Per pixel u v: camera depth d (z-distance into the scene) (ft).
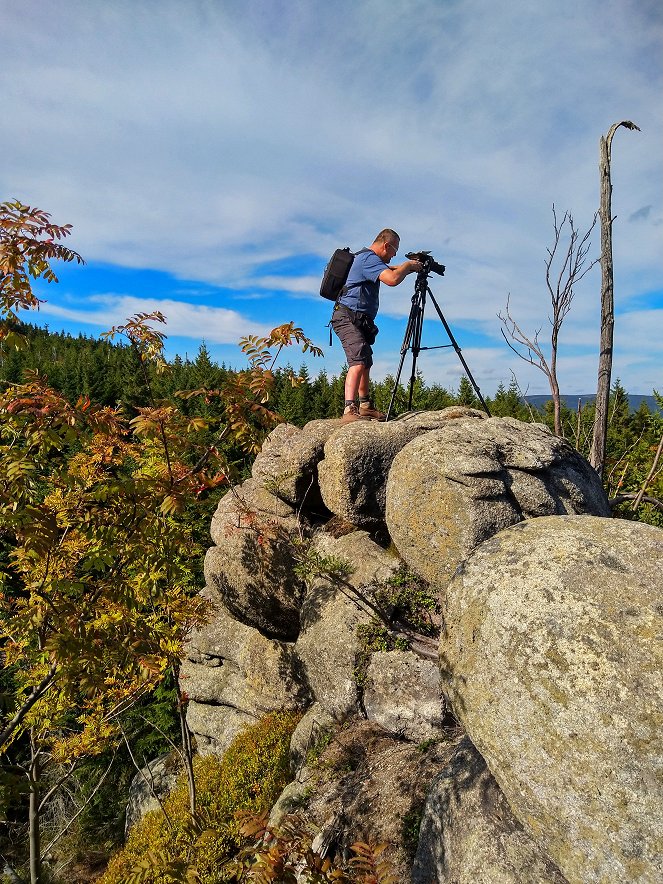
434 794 11.16
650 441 36.60
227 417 15.84
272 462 22.21
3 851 37.42
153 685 26.12
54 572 17.78
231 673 29.48
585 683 7.47
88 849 37.09
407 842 11.98
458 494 14.79
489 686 8.49
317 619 18.49
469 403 82.28
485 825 9.56
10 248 12.94
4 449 13.01
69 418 12.91
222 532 23.08
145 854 14.66
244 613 23.54
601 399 20.79
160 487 14.99
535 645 8.09
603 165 20.31
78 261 13.84
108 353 145.18
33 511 13.10
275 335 14.85
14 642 23.47
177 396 15.21
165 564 16.25
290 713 25.49
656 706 6.98
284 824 11.82
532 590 8.62
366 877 9.20
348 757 15.69
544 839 7.77
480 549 10.31
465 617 9.33
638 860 6.72
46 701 24.27
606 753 7.08
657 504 21.35
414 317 19.48
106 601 17.74
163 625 24.68
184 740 24.86
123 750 42.47
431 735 14.94
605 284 20.63
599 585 8.25
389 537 19.15
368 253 19.35
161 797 31.81
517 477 15.43
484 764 10.64
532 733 7.80
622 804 6.89
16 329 14.32
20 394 13.17
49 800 40.45
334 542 19.67
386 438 18.49
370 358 20.81
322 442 20.56
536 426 18.71
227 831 21.30
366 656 16.61
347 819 13.50
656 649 7.38
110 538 14.84
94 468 17.46
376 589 17.16
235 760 24.36
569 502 15.58
